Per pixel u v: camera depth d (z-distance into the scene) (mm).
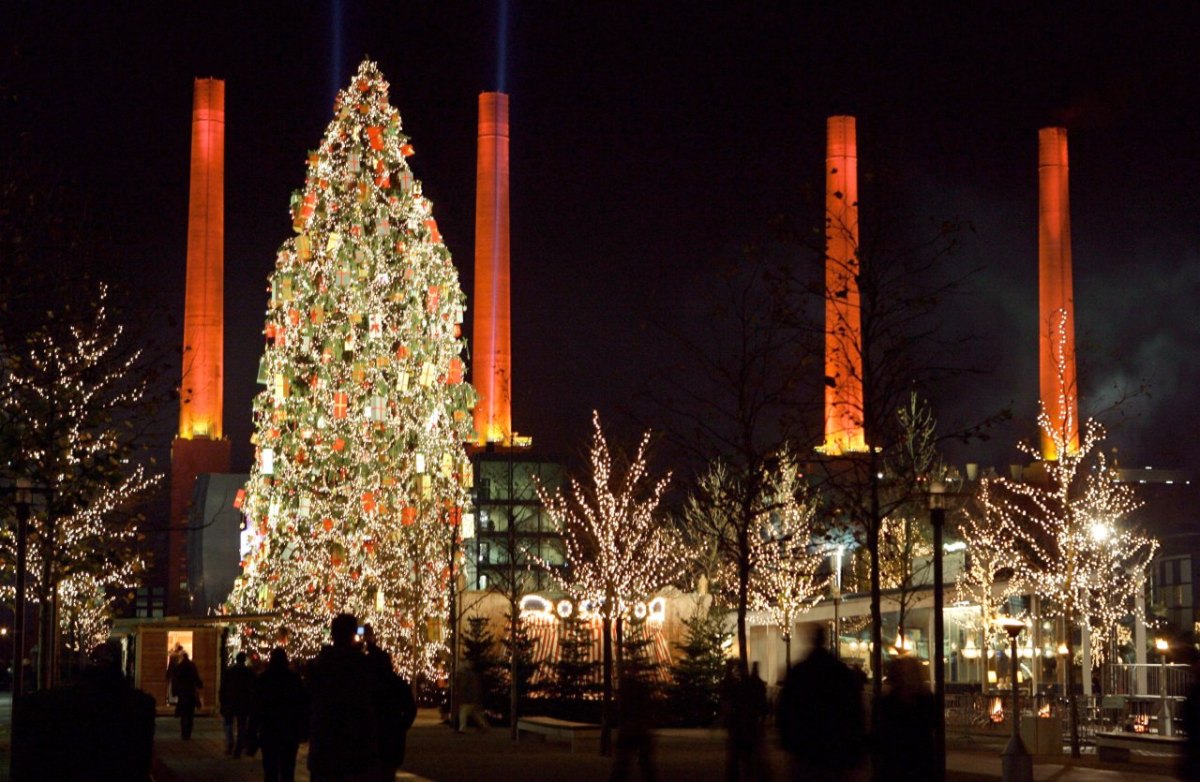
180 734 41219
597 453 57406
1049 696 46719
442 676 53688
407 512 51750
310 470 50969
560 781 28422
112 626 54125
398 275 51938
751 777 22047
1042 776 29469
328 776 14000
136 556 36875
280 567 51500
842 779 14344
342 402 50781
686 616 56406
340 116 52156
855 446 59719
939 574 24625
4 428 24062
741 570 29828
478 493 80375
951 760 35438
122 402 25844
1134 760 34719
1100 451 52500
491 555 77625
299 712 21844
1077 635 59812
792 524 49906
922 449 46438
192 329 99625
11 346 23281
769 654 61031
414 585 52469
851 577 65688
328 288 51000
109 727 16766
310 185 51938
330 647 14328
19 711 17969
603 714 36812
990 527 57438
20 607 25281
